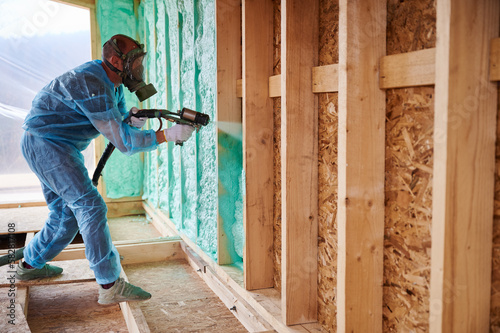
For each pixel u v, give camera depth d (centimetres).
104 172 525
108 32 507
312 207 204
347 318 163
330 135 193
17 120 563
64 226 255
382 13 157
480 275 128
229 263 288
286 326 205
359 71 156
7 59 498
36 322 260
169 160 419
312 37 198
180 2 359
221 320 250
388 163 162
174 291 294
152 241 365
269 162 247
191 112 236
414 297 153
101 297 249
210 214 309
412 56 143
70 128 236
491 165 126
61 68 514
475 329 129
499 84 125
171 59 406
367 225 163
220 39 270
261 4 238
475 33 121
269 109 245
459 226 124
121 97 268
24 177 610
